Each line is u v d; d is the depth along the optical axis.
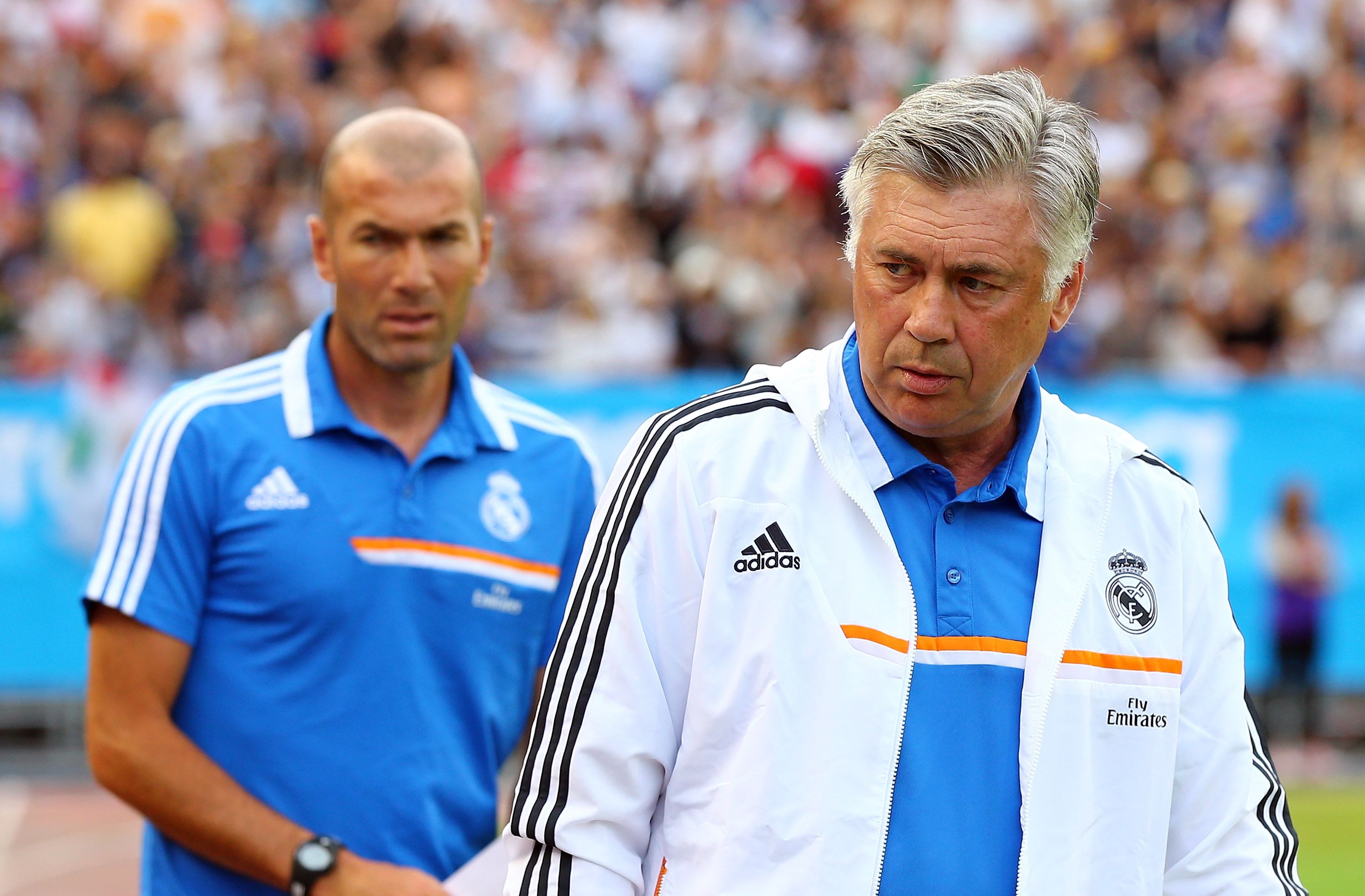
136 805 9.80
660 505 7.39
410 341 10.34
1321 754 30.88
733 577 7.27
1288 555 30.81
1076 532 7.58
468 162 10.67
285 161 37.91
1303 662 30.94
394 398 10.62
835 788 7.04
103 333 33.06
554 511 11.02
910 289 7.09
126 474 10.09
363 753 10.12
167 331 33.78
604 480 11.68
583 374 33.31
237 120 38.00
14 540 28.52
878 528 7.33
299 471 10.23
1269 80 41.97
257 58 39.53
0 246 34.91
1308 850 24.64
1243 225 38.22
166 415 10.19
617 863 7.25
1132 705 7.45
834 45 42.41
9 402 28.56
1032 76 7.37
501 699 10.70
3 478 28.53
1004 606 7.44
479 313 33.38
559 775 7.33
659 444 7.53
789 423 7.52
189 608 9.99
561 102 39.53
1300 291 36.50
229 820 9.70
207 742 10.06
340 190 10.41
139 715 9.84
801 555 7.28
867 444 7.46
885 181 7.12
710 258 35.00
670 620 7.33
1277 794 7.92
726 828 7.12
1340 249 37.69
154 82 38.16
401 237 10.23
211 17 40.06
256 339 33.53
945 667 7.31
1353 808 27.53
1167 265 37.25
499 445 10.90
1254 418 31.09
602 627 7.37
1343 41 43.12
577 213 37.38
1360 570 31.11
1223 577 7.93
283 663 10.09
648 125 39.25
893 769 7.12
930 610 7.37
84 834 25.17
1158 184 39.59
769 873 7.04
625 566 7.37
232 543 10.08
